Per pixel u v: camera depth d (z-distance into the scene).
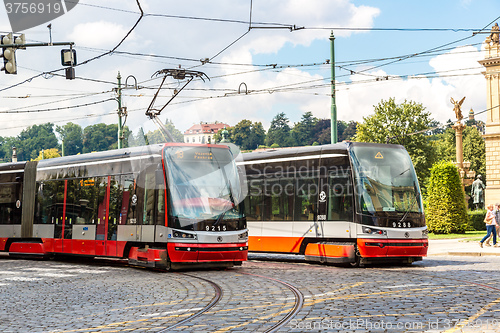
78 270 18.14
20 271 18.02
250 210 21.03
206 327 8.73
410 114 71.69
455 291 12.00
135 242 17.97
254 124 112.88
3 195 23.38
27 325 9.30
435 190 40.03
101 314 10.11
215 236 16.69
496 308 9.88
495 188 65.38
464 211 39.62
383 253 17.47
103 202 19.25
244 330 8.45
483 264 18.38
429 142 73.00
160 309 10.48
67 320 9.64
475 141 93.31
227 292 12.42
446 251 23.97
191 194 16.86
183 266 16.89
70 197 20.72
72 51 20.31
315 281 14.05
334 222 18.30
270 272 16.41
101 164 19.66
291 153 20.08
